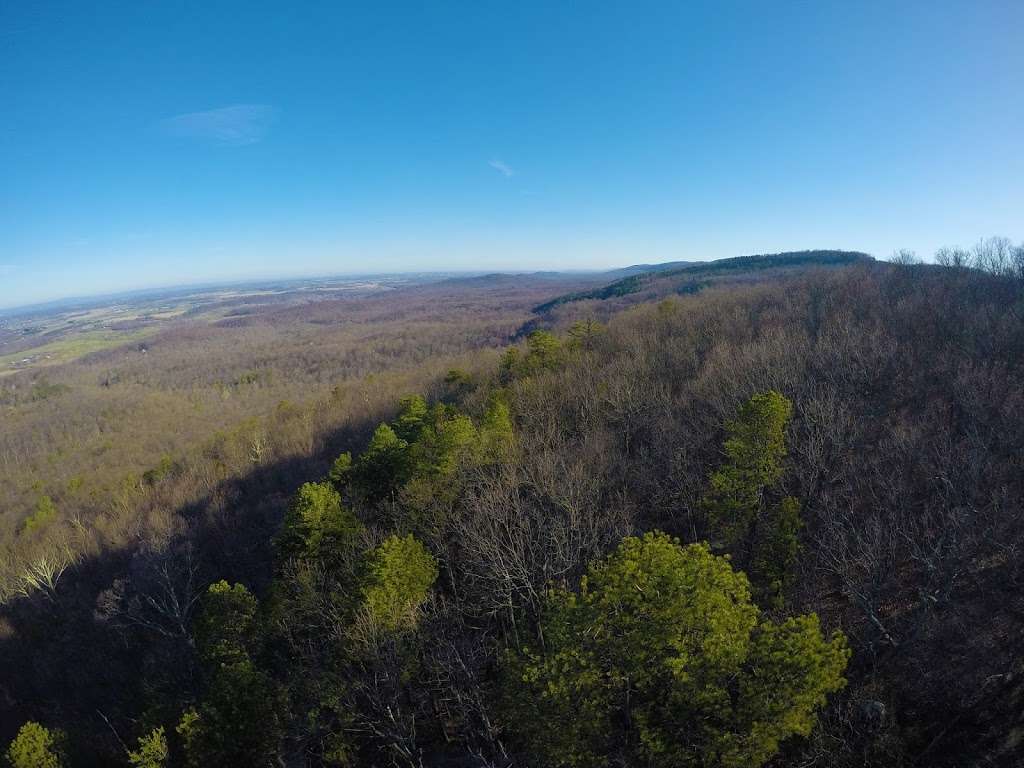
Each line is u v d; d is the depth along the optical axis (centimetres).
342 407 8800
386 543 2688
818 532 3067
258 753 2602
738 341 5847
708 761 1703
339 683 2630
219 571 5097
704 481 3594
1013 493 2627
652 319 7988
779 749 2134
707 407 4378
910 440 3130
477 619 3128
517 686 2078
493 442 3906
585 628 1900
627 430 4303
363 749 2808
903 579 2719
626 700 2009
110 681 4197
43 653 4725
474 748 2658
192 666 3653
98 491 7588
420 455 3822
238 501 6397
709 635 1775
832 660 1697
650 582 1862
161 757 2592
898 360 4150
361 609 2591
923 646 2333
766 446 2823
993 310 4584
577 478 3331
